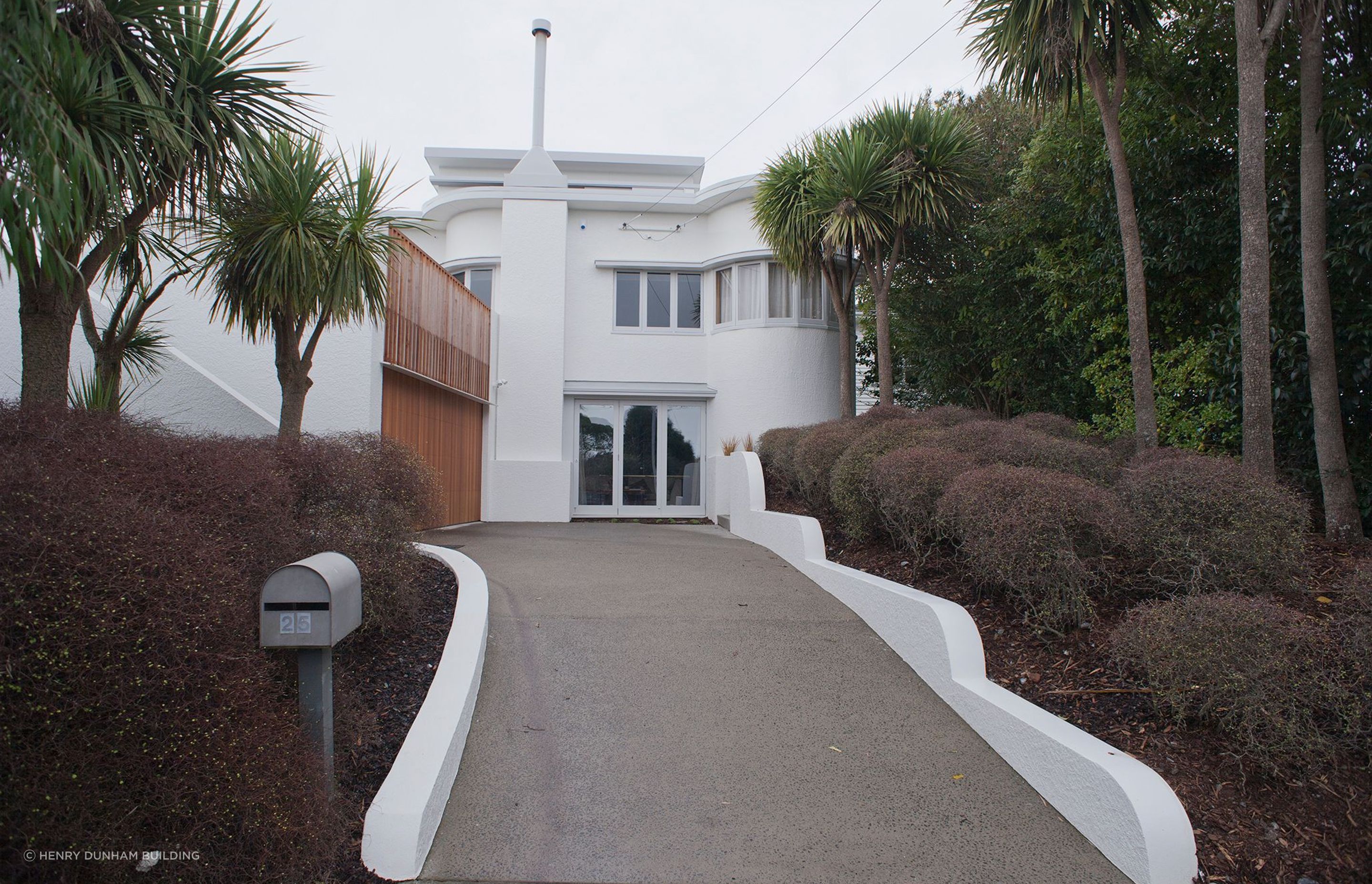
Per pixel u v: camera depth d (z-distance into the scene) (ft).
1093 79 23.17
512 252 44.24
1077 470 19.54
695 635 17.94
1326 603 14.32
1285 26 21.76
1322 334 18.44
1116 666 13.52
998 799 11.67
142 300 17.70
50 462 9.50
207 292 23.02
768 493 34.01
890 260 35.09
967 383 44.96
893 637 17.35
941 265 42.47
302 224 18.20
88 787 7.30
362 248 19.49
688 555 27.73
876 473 20.94
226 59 14.75
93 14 11.84
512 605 19.88
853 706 14.64
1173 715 12.01
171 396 26.02
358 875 9.48
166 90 13.05
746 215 45.21
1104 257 29.17
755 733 13.57
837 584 21.16
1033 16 22.33
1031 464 19.70
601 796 11.62
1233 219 24.22
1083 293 31.19
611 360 45.91
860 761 12.74
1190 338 26.40
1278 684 10.65
